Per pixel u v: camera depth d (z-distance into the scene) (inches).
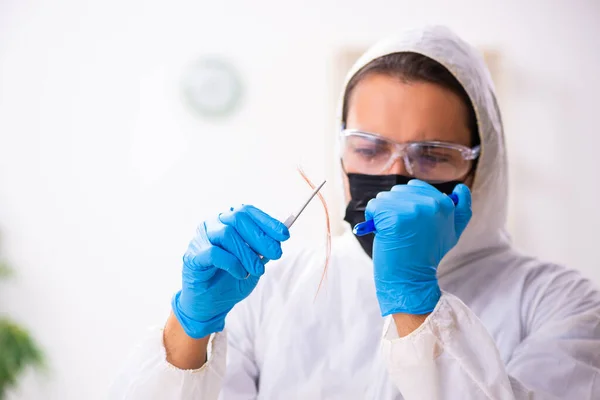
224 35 150.6
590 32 142.0
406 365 40.7
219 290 42.3
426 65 52.1
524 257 57.3
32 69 150.9
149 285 152.4
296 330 54.9
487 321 52.6
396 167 51.7
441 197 43.5
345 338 54.4
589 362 45.0
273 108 149.3
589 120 143.5
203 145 150.8
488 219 56.7
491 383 39.8
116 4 150.6
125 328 152.3
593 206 144.9
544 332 47.8
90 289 152.6
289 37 149.4
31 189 152.6
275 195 148.7
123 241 152.7
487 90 56.1
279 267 60.0
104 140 152.5
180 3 150.3
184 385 43.4
